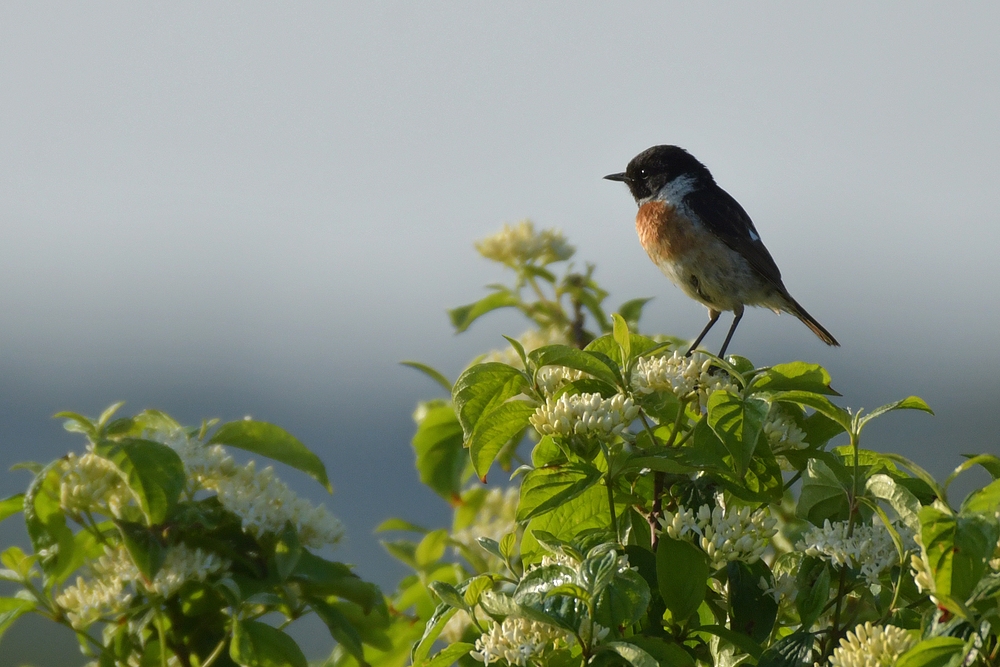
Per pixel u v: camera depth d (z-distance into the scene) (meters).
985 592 4.88
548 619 5.00
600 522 6.07
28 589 5.81
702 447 5.64
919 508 5.34
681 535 5.50
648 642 5.15
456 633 7.69
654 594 5.68
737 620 5.81
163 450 5.62
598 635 5.04
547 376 6.26
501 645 5.24
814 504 6.02
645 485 6.17
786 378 6.04
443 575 8.73
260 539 6.13
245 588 5.84
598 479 5.59
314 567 6.11
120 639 5.98
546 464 5.85
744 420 5.57
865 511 6.18
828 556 5.81
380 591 6.29
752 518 5.72
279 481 6.27
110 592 5.72
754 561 5.79
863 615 6.07
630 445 5.94
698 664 6.08
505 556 6.05
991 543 4.73
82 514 5.86
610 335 6.65
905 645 5.08
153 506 5.51
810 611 5.60
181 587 6.04
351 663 7.37
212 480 6.15
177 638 6.09
